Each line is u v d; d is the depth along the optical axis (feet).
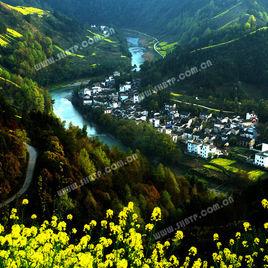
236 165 389.60
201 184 289.94
